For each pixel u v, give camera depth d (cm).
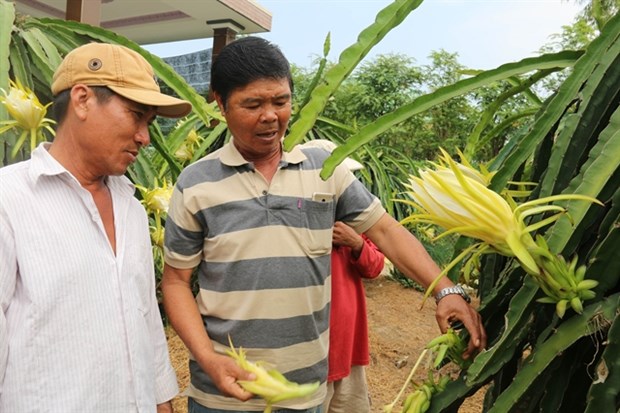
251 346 101
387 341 307
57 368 75
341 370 130
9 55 171
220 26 495
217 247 101
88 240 80
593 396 60
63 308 76
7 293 74
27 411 74
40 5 508
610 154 65
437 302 86
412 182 68
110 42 191
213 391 103
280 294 100
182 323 102
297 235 101
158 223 157
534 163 87
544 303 70
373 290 410
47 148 85
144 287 91
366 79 762
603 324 61
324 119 284
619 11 78
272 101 93
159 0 462
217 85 95
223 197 100
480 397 242
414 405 76
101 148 80
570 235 65
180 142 233
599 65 74
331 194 104
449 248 429
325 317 108
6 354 74
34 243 75
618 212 65
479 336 76
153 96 81
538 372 64
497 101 103
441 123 743
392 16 71
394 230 107
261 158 102
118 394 81
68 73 80
